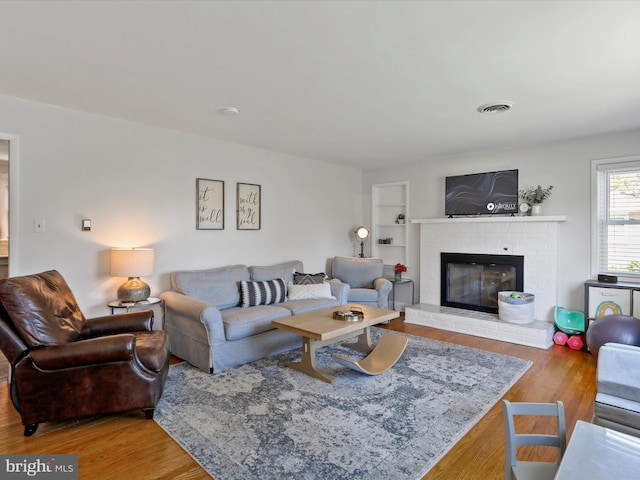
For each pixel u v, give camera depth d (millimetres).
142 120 3580
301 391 2832
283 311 3789
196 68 2426
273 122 3619
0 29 1953
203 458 1998
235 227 4543
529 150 4555
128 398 2365
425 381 3037
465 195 5000
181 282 3768
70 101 3066
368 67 2400
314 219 5531
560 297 4355
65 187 3248
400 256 5906
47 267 3164
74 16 1831
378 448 2092
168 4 1730
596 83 2646
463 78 2570
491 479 1846
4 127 2943
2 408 2574
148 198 3770
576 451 1235
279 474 1866
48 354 2193
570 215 4277
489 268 4863
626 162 3918
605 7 1741
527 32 1971
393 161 5535
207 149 4238
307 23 1896
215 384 2959
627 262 3988
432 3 1723
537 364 3475
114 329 2900
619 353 1921
